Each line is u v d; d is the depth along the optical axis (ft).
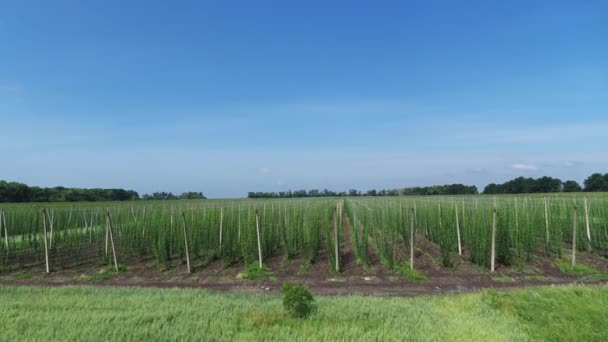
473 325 27.02
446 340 24.30
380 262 53.16
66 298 32.14
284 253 60.03
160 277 47.91
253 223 54.65
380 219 72.38
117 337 22.84
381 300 33.06
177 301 31.53
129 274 49.37
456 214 59.98
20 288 36.14
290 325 26.05
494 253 49.55
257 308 29.76
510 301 32.55
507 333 25.76
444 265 51.37
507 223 52.11
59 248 60.29
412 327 26.16
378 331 25.00
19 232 71.67
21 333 23.67
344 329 25.17
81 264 55.01
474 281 45.06
